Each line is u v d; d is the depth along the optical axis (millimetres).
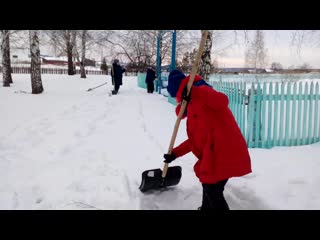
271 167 4395
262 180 3945
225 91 6578
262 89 5496
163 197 3822
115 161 4988
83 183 4008
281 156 4918
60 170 4523
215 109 2838
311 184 3750
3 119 8320
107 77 31578
